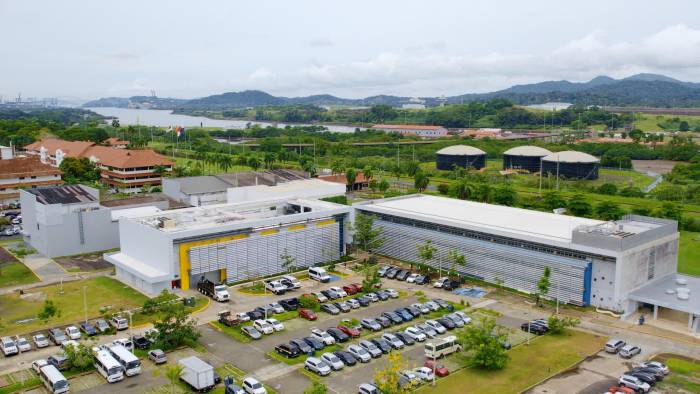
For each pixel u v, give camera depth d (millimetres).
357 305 95750
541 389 68188
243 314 89938
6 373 72062
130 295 100875
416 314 91625
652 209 166875
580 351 79062
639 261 96812
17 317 90500
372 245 126250
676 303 88438
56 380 65250
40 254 128375
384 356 77875
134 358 71812
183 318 80750
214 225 108625
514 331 86125
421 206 132750
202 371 66500
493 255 108312
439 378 71125
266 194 150250
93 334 83188
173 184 165125
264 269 113938
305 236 120500
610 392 66312
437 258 118188
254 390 65375
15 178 180500
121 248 117000
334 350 79000
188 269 103812
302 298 95812
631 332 85688
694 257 127438
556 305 97062
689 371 72688
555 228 109125
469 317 91250
